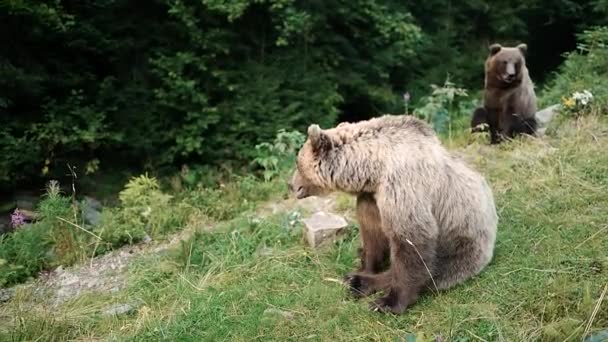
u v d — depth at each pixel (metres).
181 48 9.70
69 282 5.39
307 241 5.33
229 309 4.41
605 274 4.13
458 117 9.79
